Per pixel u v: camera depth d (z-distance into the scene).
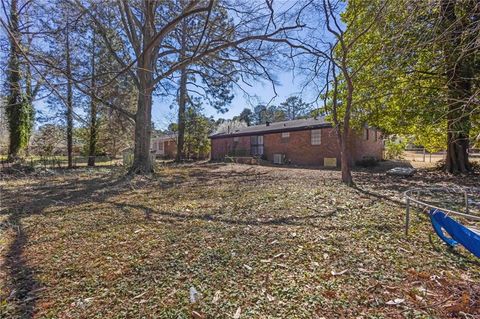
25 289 2.46
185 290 2.37
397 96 8.84
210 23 7.45
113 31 10.25
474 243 2.52
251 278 2.54
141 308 2.13
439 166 11.62
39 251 3.32
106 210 5.31
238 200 5.88
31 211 5.30
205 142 22.98
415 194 6.02
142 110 10.79
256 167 14.52
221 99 17.09
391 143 15.24
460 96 6.58
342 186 7.22
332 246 3.22
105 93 9.88
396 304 2.07
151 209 5.33
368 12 5.91
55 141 17.47
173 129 23.61
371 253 3.01
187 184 8.55
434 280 2.41
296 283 2.42
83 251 3.29
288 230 3.84
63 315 2.07
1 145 12.61
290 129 16.62
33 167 12.61
